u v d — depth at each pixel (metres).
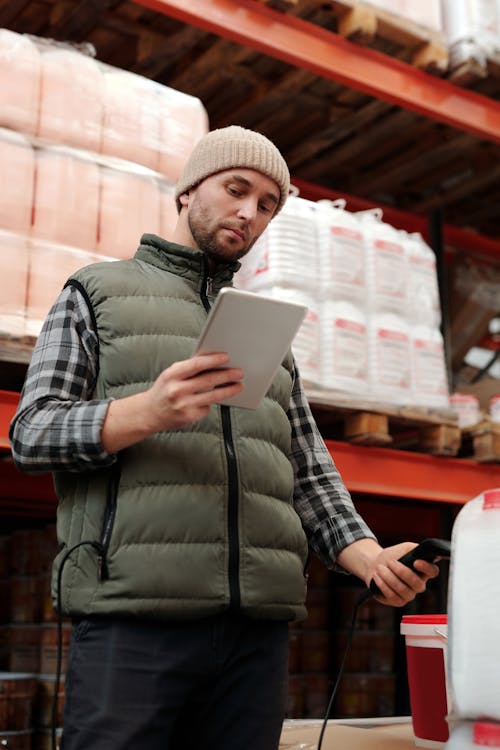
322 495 1.73
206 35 3.57
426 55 3.56
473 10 3.66
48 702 3.20
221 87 3.91
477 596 1.12
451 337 4.97
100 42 3.65
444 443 3.34
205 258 1.62
